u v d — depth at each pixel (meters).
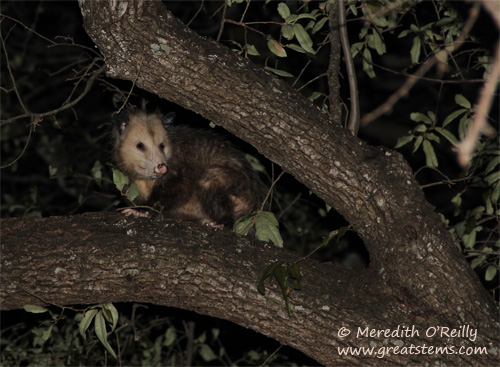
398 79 9.52
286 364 7.70
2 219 4.46
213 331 7.67
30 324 7.39
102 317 4.17
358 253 8.47
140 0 4.03
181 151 6.93
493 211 5.89
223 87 4.27
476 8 3.55
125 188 6.58
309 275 4.47
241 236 4.60
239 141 7.30
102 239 4.36
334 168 4.41
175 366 7.64
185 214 6.96
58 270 4.26
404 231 4.39
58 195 10.30
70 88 10.48
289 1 5.61
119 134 6.94
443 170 9.18
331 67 5.17
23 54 9.61
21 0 10.48
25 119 9.62
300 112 4.39
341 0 4.86
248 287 4.34
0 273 4.24
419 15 7.00
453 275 4.37
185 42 4.22
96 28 4.11
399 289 4.45
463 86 8.27
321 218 8.64
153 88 4.35
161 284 4.35
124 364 7.43
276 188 8.18
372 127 9.69
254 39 8.05
